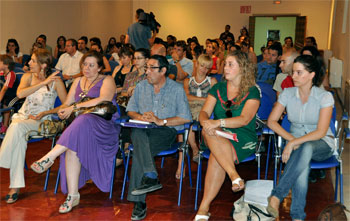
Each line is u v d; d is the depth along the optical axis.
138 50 3.99
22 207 3.04
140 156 2.83
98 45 7.89
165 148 3.02
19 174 3.15
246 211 2.74
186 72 5.11
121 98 4.07
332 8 12.22
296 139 2.70
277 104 2.92
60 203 3.13
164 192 3.34
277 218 2.70
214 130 2.67
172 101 3.15
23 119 3.39
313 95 2.80
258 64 4.65
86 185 3.54
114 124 3.27
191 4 14.24
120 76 4.55
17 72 4.92
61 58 6.20
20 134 3.20
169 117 3.15
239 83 2.84
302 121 2.86
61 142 2.91
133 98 3.29
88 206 3.07
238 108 2.81
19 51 7.48
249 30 13.85
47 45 8.16
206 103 2.95
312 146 2.66
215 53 7.46
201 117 2.84
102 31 11.74
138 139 2.90
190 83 4.02
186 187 3.45
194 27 14.36
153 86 3.21
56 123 3.42
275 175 2.85
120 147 3.36
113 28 12.63
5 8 7.12
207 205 2.72
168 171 3.90
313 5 13.39
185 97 3.15
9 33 7.26
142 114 3.22
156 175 2.82
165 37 14.58
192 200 3.17
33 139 3.34
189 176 3.50
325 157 2.79
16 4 7.45
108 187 3.22
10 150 3.15
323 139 2.79
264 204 2.68
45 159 2.87
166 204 3.10
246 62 2.80
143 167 2.79
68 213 2.94
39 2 8.26
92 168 3.10
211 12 14.17
